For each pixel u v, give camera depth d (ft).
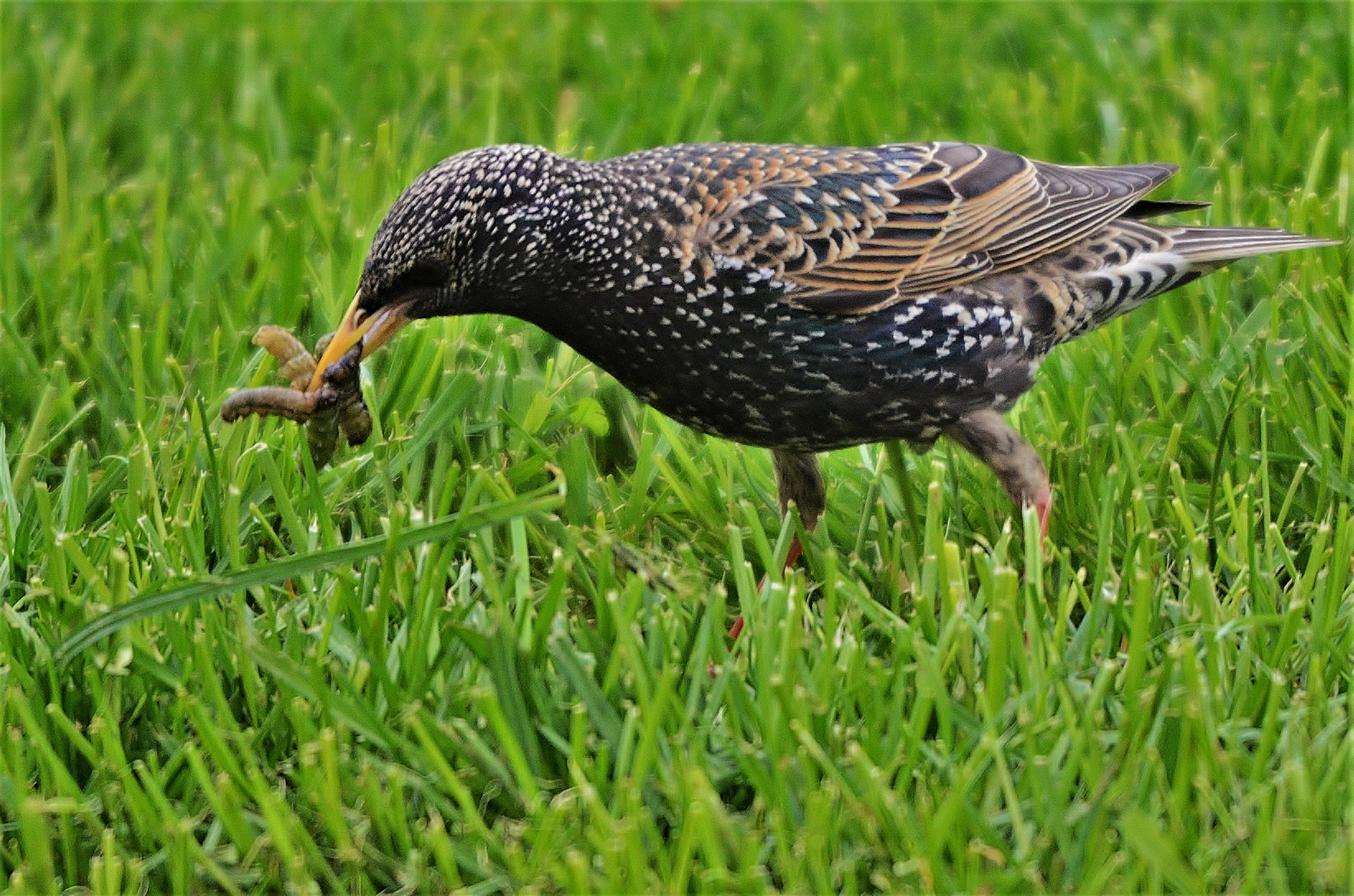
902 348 27.35
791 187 27.12
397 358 32.32
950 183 28.07
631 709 23.04
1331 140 41.55
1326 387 31.32
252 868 22.40
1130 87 44.88
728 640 27.20
